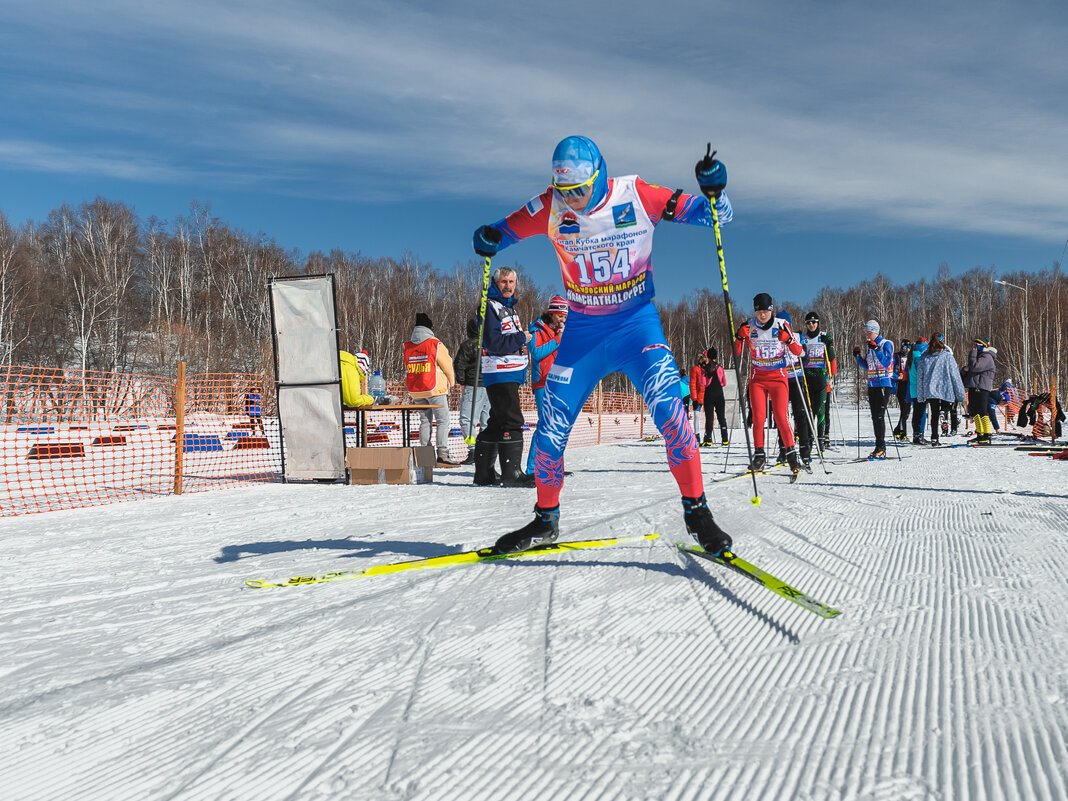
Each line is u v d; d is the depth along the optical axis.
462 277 67.00
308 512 5.15
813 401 10.05
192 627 2.46
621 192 2.79
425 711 1.76
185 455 10.80
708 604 2.59
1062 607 2.39
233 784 1.44
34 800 1.40
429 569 3.17
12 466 9.73
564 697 1.82
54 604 2.82
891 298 79.06
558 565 3.19
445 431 8.81
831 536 3.76
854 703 1.74
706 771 1.44
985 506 4.63
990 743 1.51
